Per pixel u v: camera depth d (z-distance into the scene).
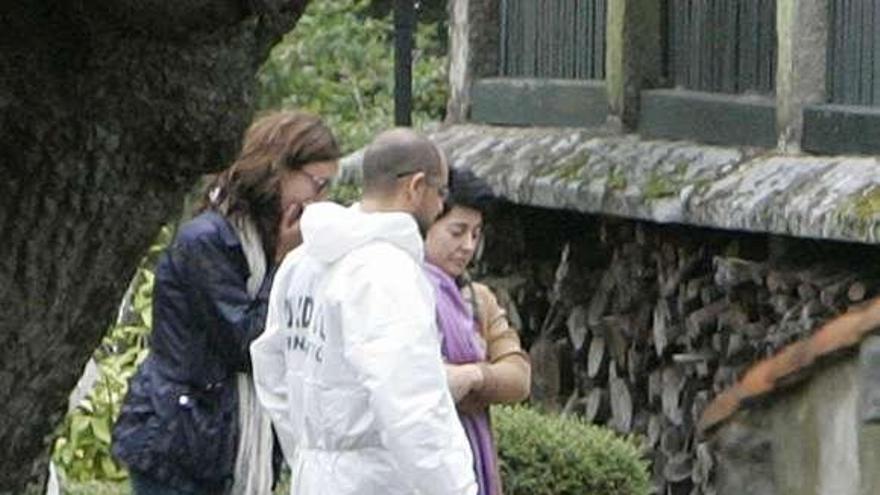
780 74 26.03
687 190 26.08
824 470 8.75
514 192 29.52
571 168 28.62
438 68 44.91
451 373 17.02
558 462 23.59
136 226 11.12
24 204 10.83
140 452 17.17
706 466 27.94
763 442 8.98
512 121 32.19
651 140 28.67
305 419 15.40
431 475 14.58
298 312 15.51
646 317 29.70
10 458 11.59
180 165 10.98
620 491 23.89
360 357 14.63
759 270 26.22
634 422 30.14
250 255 17.12
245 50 10.79
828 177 24.23
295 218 17.20
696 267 28.22
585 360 31.19
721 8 28.03
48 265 11.00
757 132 26.72
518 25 32.72
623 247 29.89
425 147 16.09
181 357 17.19
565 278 31.19
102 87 10.62
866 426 8.53
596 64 30.62
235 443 17.25
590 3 30.80
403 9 28.67
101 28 10.35
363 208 16.09
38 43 10.50
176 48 10.57
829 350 8.65
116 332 29.11
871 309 8.64
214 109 10.81
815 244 25.83
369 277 14.80
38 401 11.45
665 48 29.36
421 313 14.77
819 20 25.66
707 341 28.05
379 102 44.25
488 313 17.97
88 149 10.75
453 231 17.50
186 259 17.09
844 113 24.89
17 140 10.69
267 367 16.31
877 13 24.78
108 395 28.33
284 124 17.12
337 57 44.12
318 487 15.14
